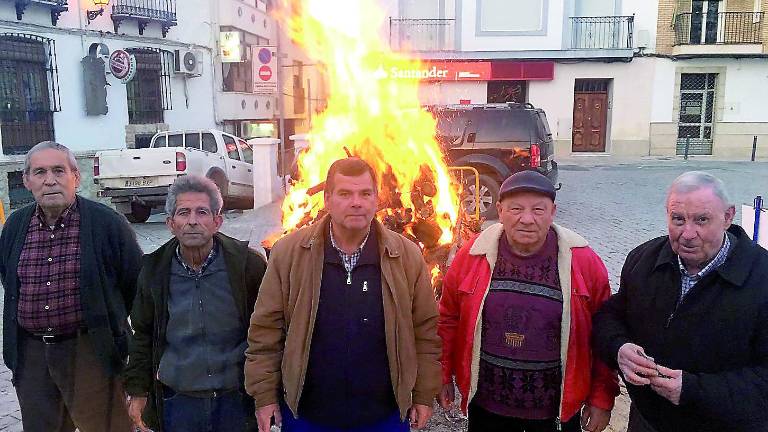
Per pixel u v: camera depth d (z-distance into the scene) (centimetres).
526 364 268
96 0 1532
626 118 2306
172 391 279
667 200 236
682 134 2355
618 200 1291
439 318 297
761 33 2219
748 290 223
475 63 2245
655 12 2234
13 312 301
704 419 233
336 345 256
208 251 278
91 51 1570
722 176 1664
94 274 300
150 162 1178
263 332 266
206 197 268
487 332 274
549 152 1107
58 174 291
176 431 275
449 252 498
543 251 273
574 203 1255
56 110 1466
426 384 272
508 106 1062
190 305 272
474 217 616
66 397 308
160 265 278
